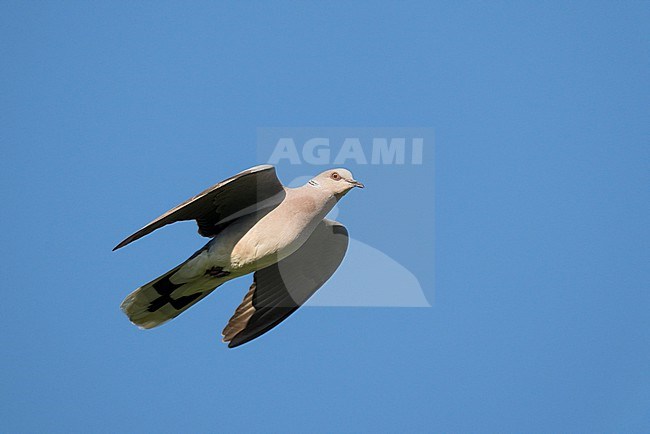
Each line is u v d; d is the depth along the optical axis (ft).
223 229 36.27
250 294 40.63
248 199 35.63
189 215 35.45
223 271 36.50
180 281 36.68
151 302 37.22
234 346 40.06
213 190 32.99
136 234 32.01
